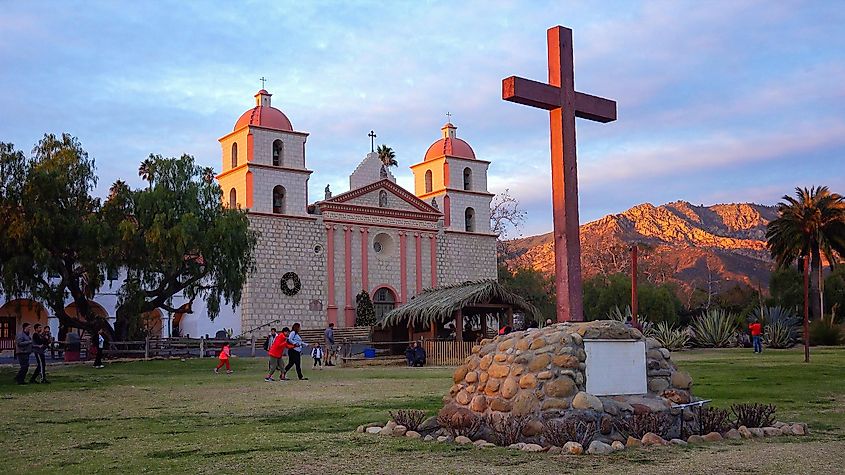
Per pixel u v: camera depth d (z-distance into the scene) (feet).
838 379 74.90
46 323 187.21
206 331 198.18
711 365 98.78
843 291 258.57
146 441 38.52
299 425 43.96
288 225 196.85
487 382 39.17
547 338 38.14
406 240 215.72
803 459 31.19
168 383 80.89
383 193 213.87
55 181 115.03
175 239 127.65
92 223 119.96
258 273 190.70
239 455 33.91
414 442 36.83
